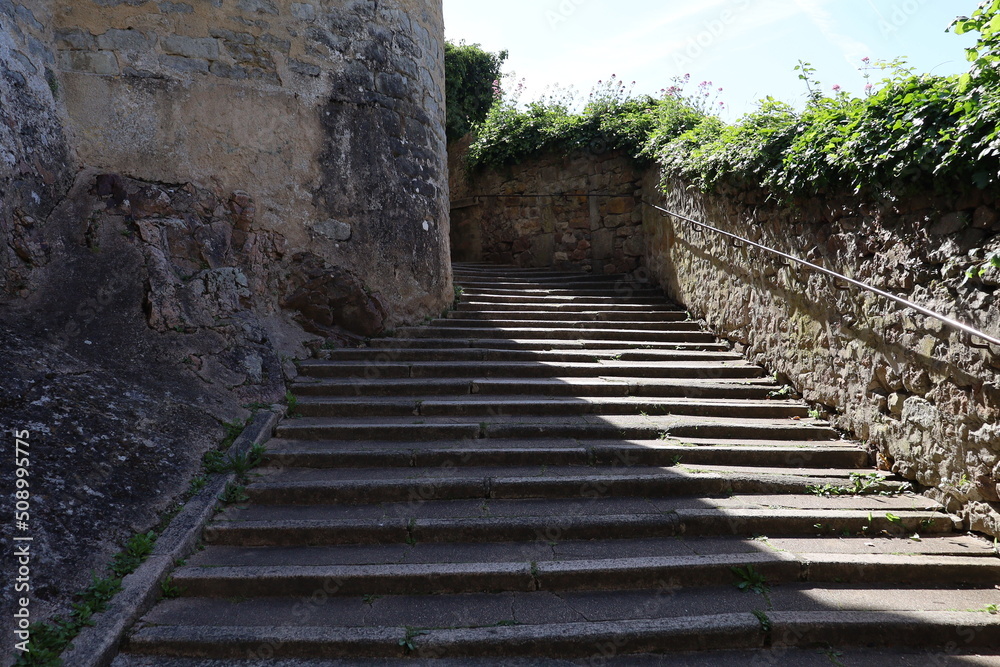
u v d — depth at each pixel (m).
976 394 3.37
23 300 4.13
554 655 2.64
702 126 7.08
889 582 3.14
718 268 6.60
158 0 5.25
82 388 3.72
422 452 4.05
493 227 10.72
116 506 3.18
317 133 5.86
